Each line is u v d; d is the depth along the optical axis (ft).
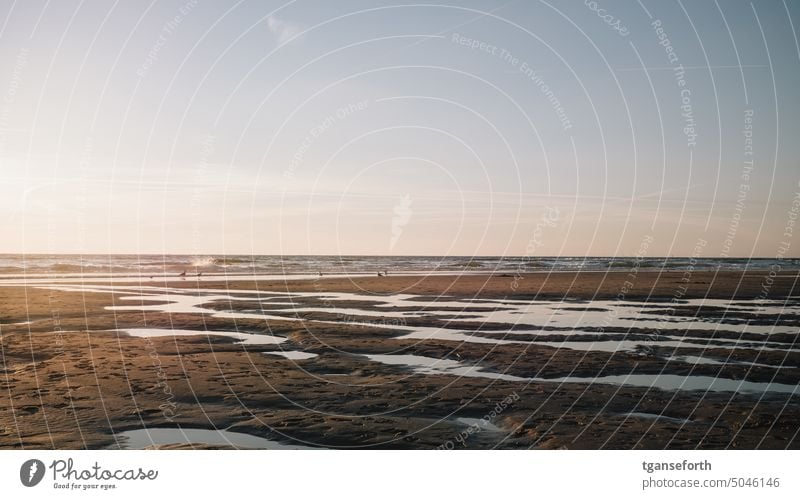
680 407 37.35
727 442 31.83
